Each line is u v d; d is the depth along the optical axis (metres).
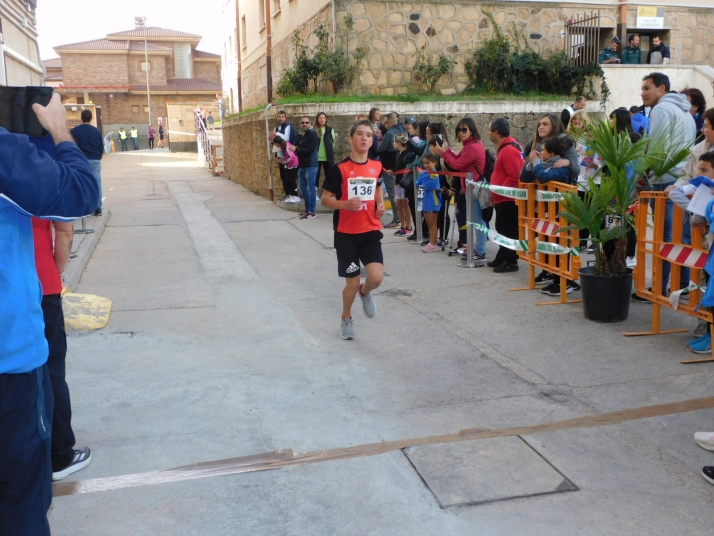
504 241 6.75
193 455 3.45
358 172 4.85
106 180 19.66
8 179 1.91
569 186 5.75
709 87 14.55
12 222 2.04
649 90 6.07
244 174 17.30
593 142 5.45
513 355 4.83
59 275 3.24
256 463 3.33
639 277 5.41
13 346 2.02
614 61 14.29
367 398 4.14
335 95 13.41
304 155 11.15
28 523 2.14
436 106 12.93
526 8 14.24
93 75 48.81
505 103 13.37
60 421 3.17
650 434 3.58
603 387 4.21
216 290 6.73
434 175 8.15
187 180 19.77
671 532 2.76
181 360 4.80
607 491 3.06
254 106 22.64
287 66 17.31
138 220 11.27
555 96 14.14
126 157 32.28
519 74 14.17
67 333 5.32
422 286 6.86
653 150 5.35
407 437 3.62
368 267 4.95
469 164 7.61
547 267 6.24
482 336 5.26
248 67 23.77
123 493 3.10
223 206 13.20
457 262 7.97
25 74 9.27
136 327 5.54
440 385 4.32
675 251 4.82
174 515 2.93
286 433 3.68
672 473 3.20
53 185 1.99
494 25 14.08
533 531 2.78
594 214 5.34
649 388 4.16
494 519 2.86
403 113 12.72
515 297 6.38
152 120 49.81
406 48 13.70
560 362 4.66
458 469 3.25
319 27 13.75
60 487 3.14
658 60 14.88
